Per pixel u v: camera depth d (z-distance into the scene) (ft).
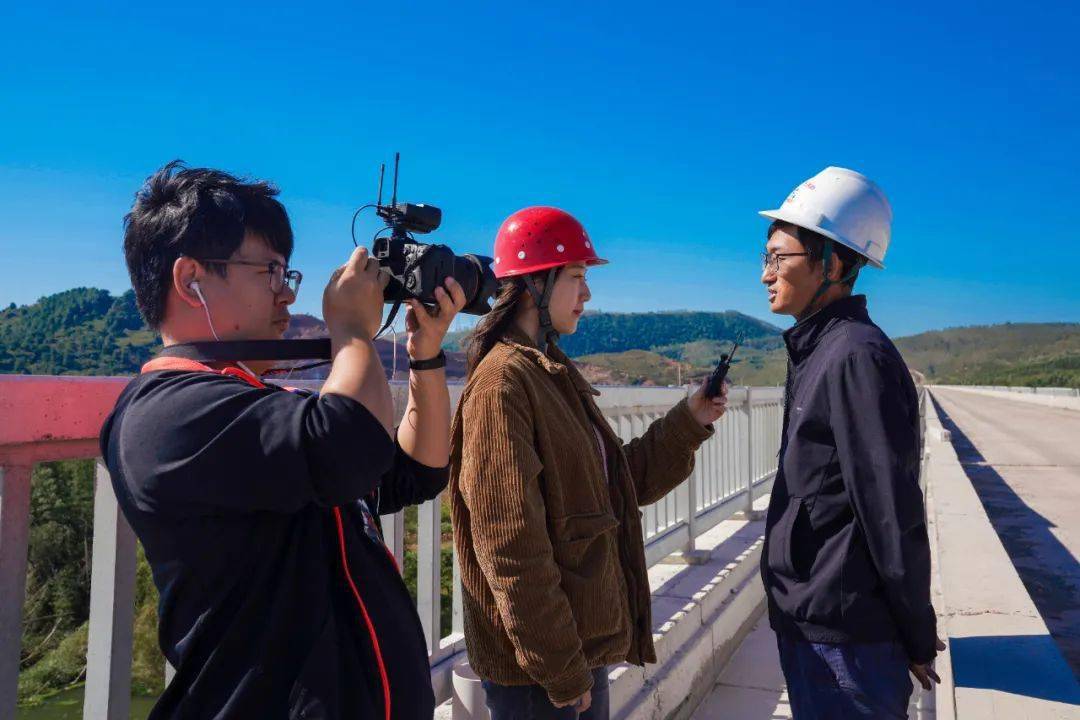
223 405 3.41
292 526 3.72
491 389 6.01
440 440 5.14
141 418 3.45
